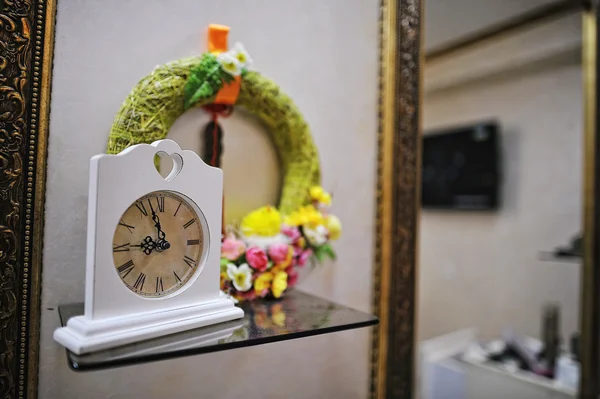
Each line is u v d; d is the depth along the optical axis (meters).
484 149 2.13
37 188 0.73
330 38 1.06
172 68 0.80
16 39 0.71
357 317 0.81
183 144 0.87
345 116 1.08
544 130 1.92
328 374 1.07
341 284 1.08
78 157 0.77
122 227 0.63
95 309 0.60
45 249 0.74
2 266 0.70
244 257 0.87
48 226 0.75
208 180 0.72
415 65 1.17
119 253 0.63
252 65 0.93
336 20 1.07
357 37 1.10
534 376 1.72
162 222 0.67
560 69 1.85
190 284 0.70
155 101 0.78
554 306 1.82
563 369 1.67
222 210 0.80
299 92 1.01
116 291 0.62
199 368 0.90
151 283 0.66
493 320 2.12
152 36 0.83
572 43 1.74
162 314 0.65
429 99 2.41
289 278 0.93
